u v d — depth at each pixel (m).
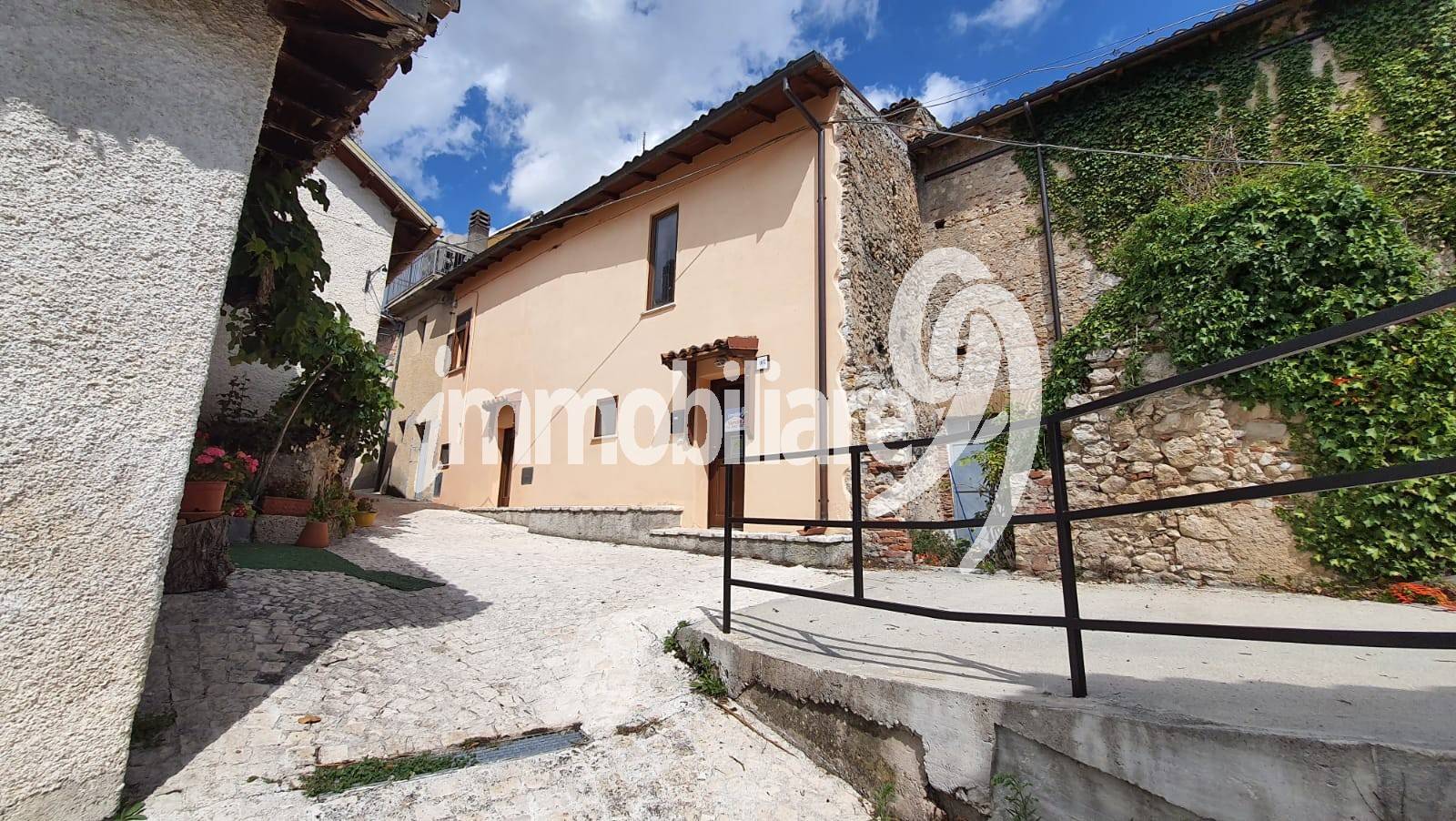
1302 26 7.15
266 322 3.60
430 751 2.47
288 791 2.10
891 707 2.37
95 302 1.91
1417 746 1.36
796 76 7.64
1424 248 5.95
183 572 3.74
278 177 3.23
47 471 1.78
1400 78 6.48
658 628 3.87
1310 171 4.97
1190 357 5.05
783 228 8.07
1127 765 1.74
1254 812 1.52
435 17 2.61
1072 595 2.07
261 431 6.39
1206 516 4.90
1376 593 4.18
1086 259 8.20
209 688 2.66
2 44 1.84
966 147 9.54
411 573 5.41
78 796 1.77
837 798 2.40
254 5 2.38
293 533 6.14
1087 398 5.64
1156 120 7.91
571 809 2.20
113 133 2.01
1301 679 2.32
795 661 2.84
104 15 2.03
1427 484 4.16
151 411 1.98
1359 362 4.48
